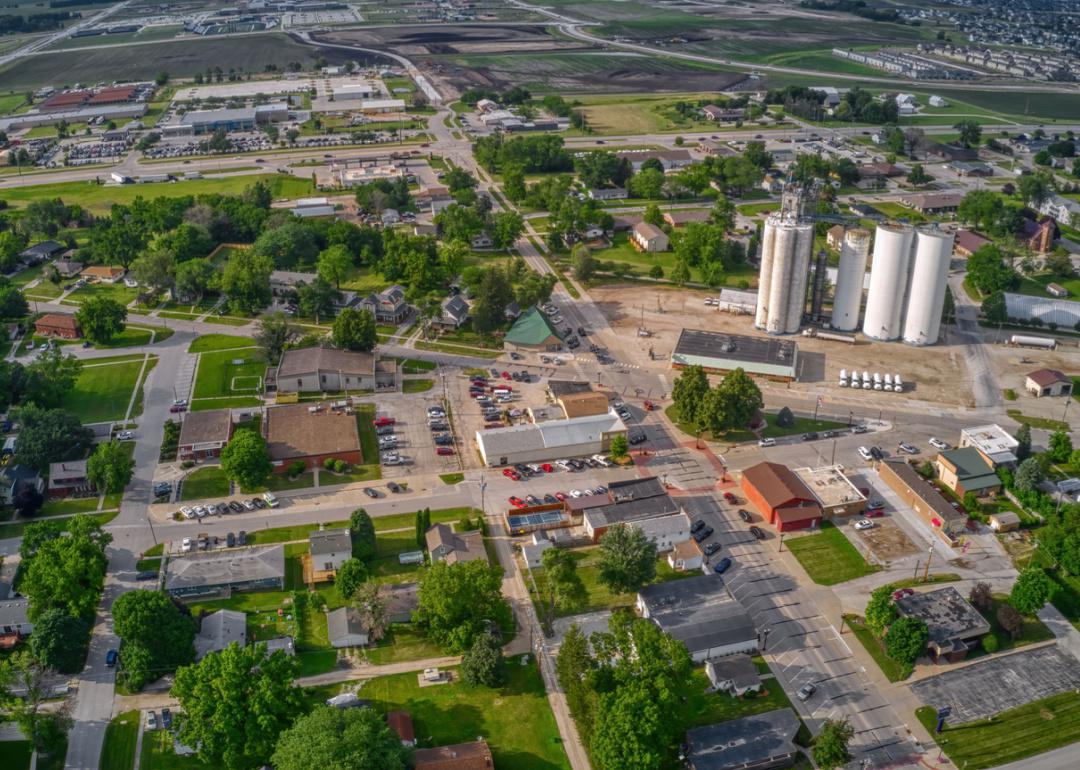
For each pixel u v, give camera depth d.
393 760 138.62
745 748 152.25
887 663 174.00
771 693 167.25
